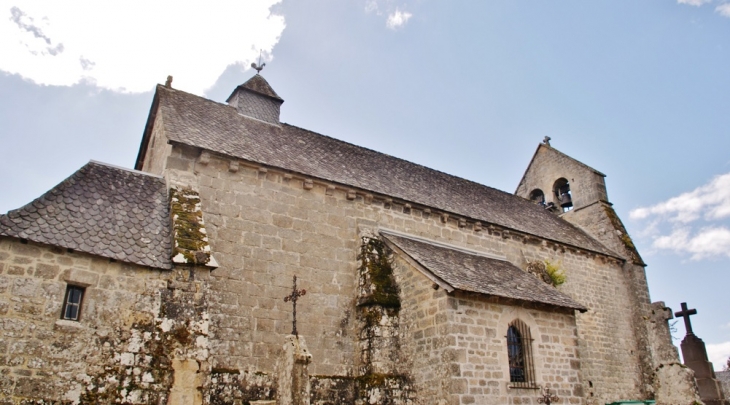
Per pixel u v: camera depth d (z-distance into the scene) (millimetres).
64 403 8812
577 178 28188
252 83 19625
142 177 13414
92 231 10594
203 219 13273
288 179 15414
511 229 20344
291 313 14008
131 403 9234
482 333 13766
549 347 15008
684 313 22344
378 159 21219
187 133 14523
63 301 9445
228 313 12984
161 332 9914
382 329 14469
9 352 8672
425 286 14336
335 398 13750
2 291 8961
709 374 21000
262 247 14180
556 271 20734
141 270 10312
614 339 22266
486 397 13125
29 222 9875
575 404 14875
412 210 17938
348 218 16297
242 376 12516
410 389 13875
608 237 25641
